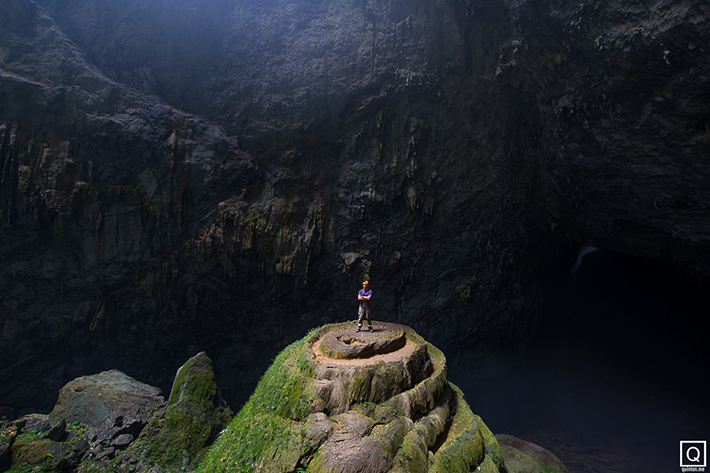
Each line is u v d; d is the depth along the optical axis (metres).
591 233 23.77
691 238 16.95
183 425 14.33
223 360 21.55
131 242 18.62
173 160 18.98
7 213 15.91
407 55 20.94
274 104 20.97
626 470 24.11
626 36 13.09
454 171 23.62
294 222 21.91
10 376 16.58
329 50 20.86
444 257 24.83
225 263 20.34
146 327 19.39
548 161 21.64
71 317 17.58
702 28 11.23
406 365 9.77
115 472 12.59
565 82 16.67
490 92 21.38
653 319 30.16
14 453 11.91
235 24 20.03
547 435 27.62
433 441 8.98
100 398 14.60
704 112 13.25
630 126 15.59
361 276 23.48
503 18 17.89
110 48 18.61
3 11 16.11
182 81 20.05
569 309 33.72
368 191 22.64
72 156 17.22
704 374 27.42
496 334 26.55
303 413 8.89
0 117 15.80
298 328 22.95
